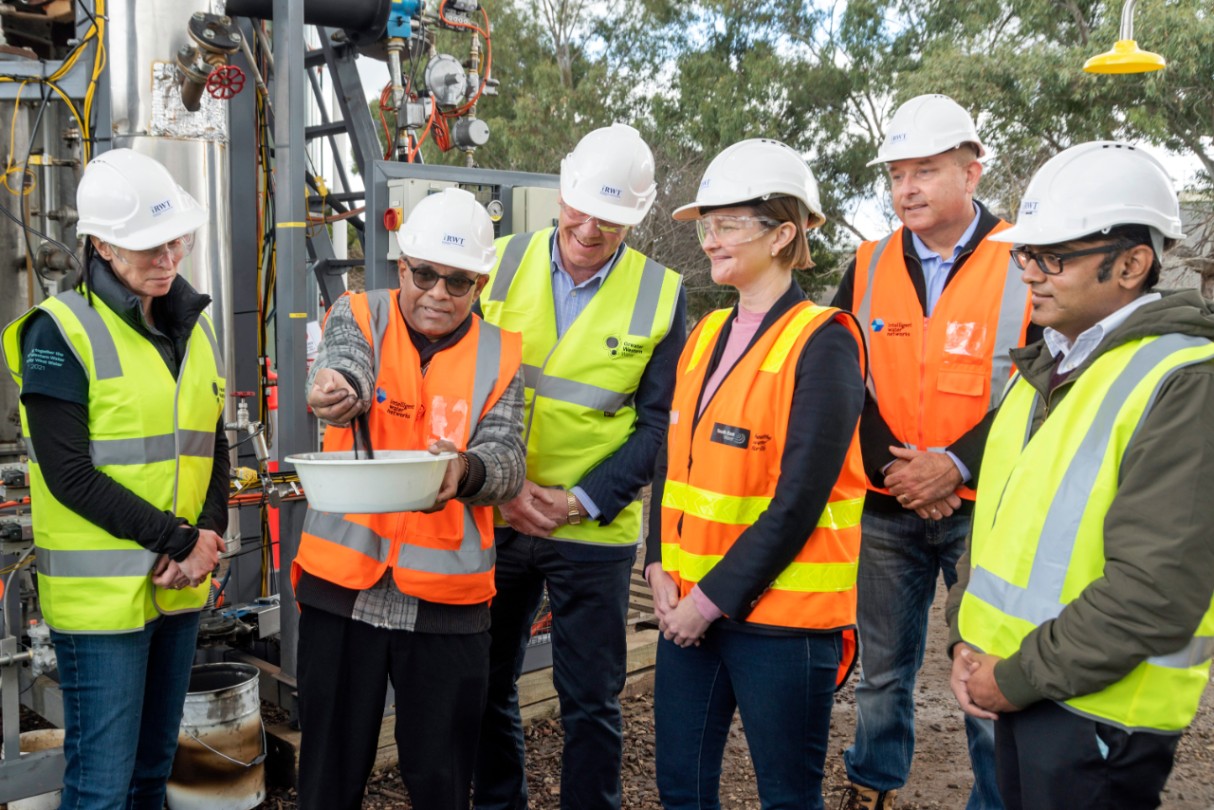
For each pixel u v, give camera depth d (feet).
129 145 11.59
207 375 8.49
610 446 9.40
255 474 11.12
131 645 7.82
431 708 7.69
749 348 7.41
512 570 9.45
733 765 12.09
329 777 7.66
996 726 6.21
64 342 7.51
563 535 9.21
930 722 13.60
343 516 7.62
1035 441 6.03
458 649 7.72
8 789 9.04
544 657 13.25
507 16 71.36
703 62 65.82
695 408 7.69
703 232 7.76
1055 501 5.77
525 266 9.53
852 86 63.93
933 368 9.52
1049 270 5.85
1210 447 5.19
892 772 10.05
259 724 10.50
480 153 68.23
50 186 13.12
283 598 11.37
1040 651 5.57
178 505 8.07
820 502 6.94
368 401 7.55
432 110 15.79
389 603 7.59
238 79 11.49
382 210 11.82
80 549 7.72
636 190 8.80
